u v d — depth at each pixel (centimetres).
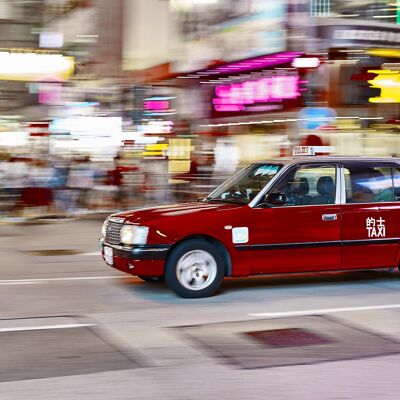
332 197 855
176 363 545
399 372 525
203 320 695
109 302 783
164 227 796
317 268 845
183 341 611
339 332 646
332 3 1762
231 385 492
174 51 2336
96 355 566
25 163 1747
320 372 524
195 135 2172
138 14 2566
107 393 473
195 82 2203
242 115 1973
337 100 1767
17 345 594
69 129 2173
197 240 806
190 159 2067
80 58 2272
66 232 1469
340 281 924
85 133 2197
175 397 466
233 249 814
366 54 1767
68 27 2341
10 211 1698
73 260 1107
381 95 1800
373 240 862
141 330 651
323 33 1736
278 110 1822
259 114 1900
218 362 548
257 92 1906
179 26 2333
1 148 2083
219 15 2092
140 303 779
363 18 1789
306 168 856
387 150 1812
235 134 2002
